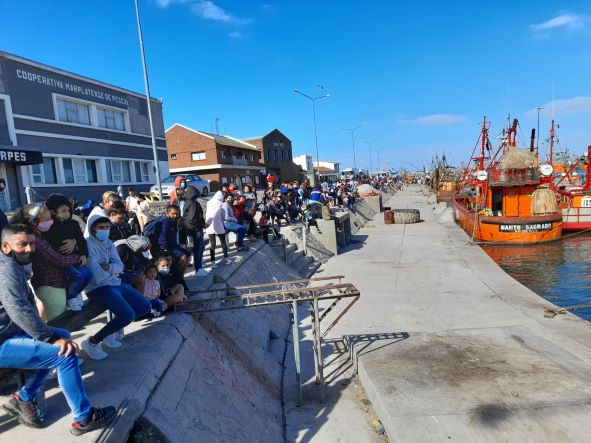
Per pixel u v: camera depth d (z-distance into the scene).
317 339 5.77
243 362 6.16
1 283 2.80
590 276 14.05
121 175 25.61
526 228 19.36
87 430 3.01
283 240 13.30
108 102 24.44
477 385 5.30
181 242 7.94
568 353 6.50
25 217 3.79
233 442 4.17
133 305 4.72
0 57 17.97
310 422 5.23
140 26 18.34
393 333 7.44
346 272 13.79
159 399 3.87
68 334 3.19
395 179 95.88
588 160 24.77
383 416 4.90
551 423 4.46
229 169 45.88
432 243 19.08
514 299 10.00
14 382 3.45
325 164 96.44
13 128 18.30
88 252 4.24
